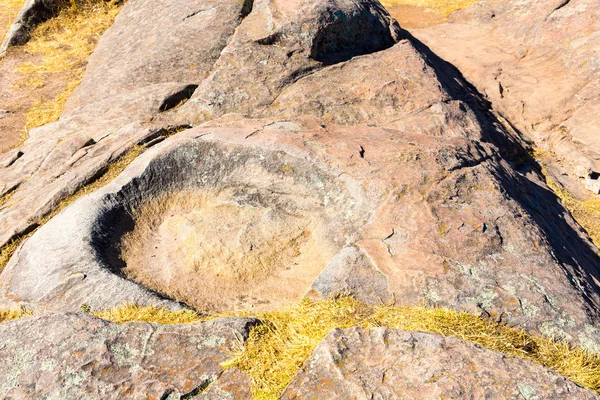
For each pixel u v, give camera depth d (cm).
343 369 260
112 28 1106
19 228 516
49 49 1116
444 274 360
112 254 436
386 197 424
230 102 691
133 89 820
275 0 803
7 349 295
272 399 263
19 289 396
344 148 482
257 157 494
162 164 504
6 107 910
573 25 1030
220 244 451
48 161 649
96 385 273
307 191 471
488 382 248
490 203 424
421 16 1436
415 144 497
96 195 478
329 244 426
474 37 1202
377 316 330
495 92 955
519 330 327
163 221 495
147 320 344
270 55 728
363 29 798
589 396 241
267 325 320
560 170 786
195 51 842
